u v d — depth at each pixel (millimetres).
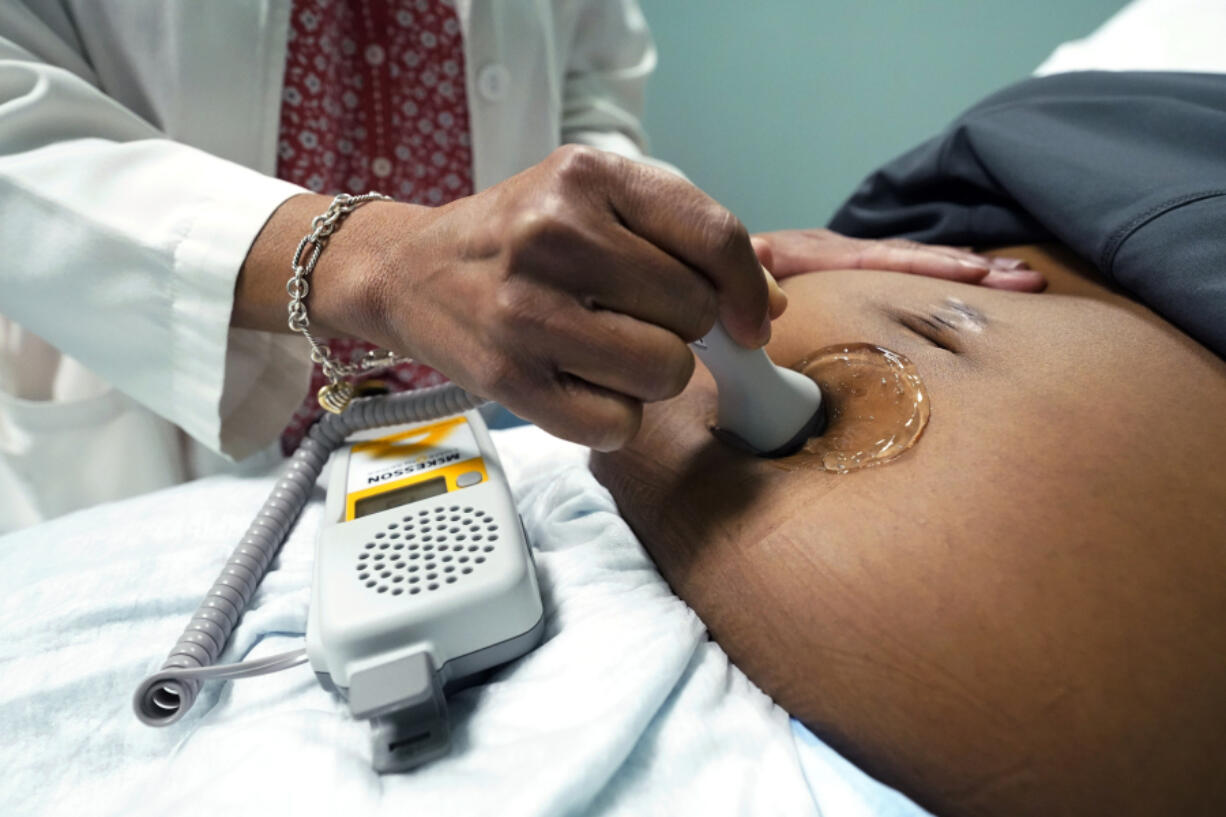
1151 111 513
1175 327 428
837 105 1530
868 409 444
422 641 350
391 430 549
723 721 345
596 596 409
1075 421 378
